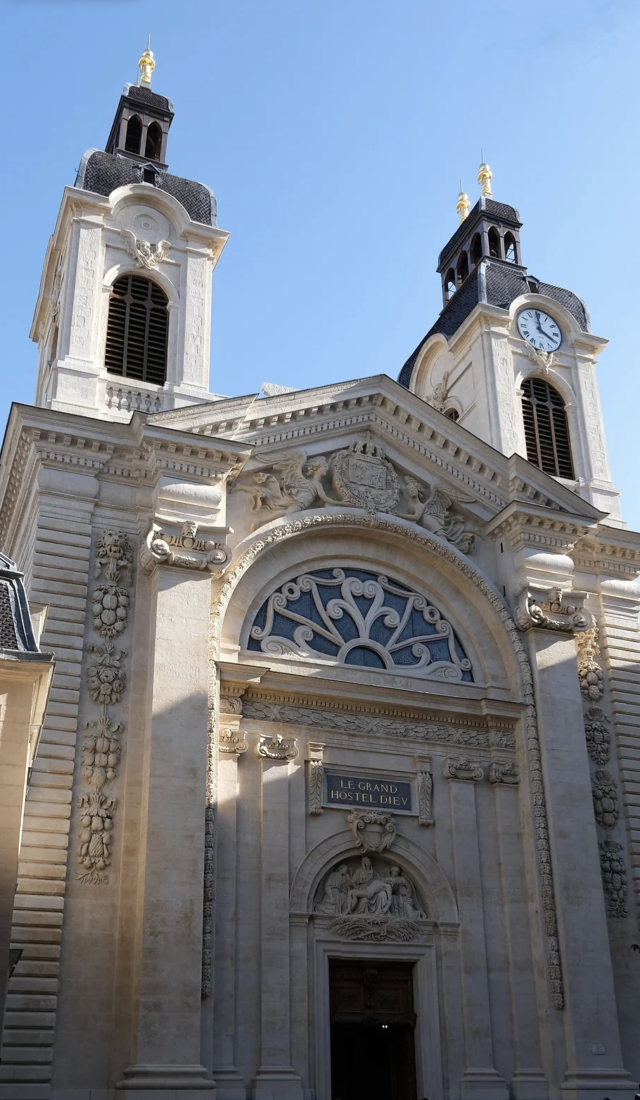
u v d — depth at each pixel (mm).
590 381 46719
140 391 37250
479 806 35219
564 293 48500
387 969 32594
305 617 35719
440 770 35219
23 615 26297
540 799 35094
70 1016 27297
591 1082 31547
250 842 31562
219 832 31016
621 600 40781
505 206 50750
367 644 36156
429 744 35375
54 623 31359
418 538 37688
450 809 34656
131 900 28859
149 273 39688
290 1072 29141
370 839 33281
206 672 31391
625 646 39875
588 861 34531
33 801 29016
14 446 34656
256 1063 29156
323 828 32969
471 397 45750
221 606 33344
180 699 30750
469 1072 31328
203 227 41000
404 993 32531
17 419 33625
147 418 33656
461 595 38375
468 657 37594
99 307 38281
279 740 32938
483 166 52438
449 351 48281
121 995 27797
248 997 29797
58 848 28703
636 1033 34031
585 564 40969
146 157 44344
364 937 32188
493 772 35500
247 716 33125
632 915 35656
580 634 39344
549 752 35531
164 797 29406
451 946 32938
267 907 30812
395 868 33531
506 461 39906
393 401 39125
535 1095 31641
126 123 44875
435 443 39531
